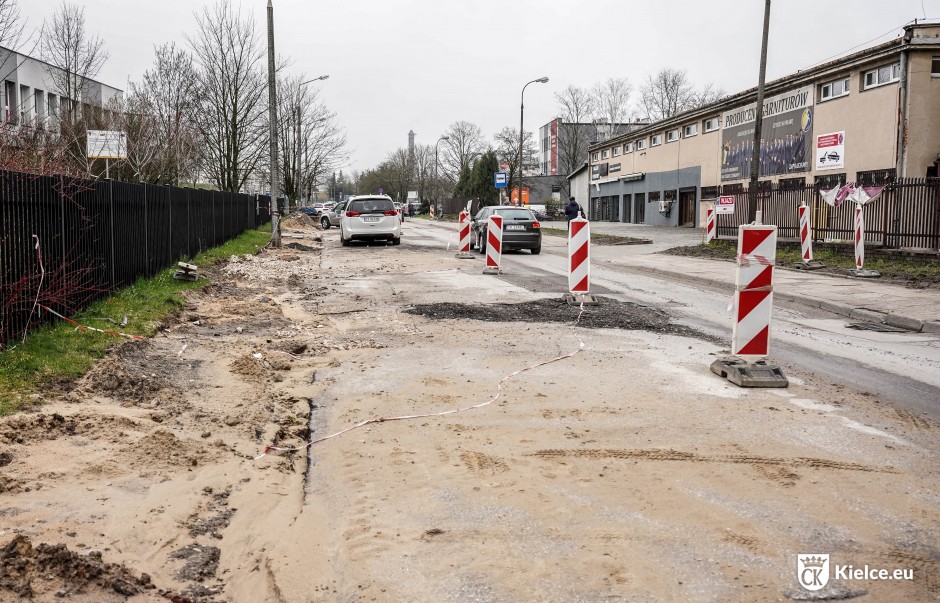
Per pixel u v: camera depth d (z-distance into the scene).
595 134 91.81
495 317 11.28
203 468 4.94
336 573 3.65
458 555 3.79
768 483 4.77
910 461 5.21
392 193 105.94
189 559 3.73
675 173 48.59
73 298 8.91
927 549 3.88
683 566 3.67
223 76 31.78
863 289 14.95
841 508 4.38
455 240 32.78
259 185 54.34
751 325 7.55
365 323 10.75
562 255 24.36
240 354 8.34
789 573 3.60
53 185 8.33
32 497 4.18
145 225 12.85
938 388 7.37
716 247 25.45
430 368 8.00
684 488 4.68
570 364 8.21
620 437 5.69
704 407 6.55
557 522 4.17
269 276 17.03
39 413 5.43
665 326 10.75
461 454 5.30
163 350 8.20
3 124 13.58
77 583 3.28
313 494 4.73
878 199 20.38
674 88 87.19
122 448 5.04
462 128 102.62
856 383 7.55
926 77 26.02
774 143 35.56
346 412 6.42
